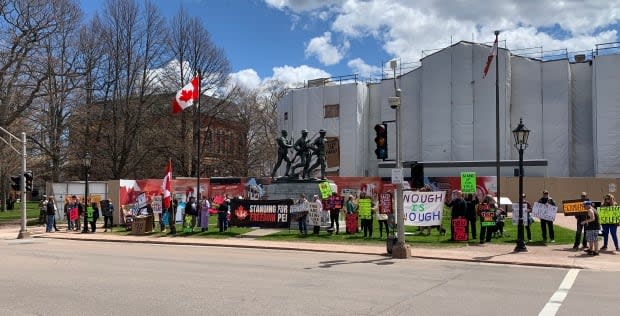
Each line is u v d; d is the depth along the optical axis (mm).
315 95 62469
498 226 22328
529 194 42375
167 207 27844
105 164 49281
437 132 54469
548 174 51781
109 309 9188
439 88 54594
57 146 43750
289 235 24750
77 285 11758
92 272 13930
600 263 15562
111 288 11344
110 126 49969
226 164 66062
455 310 9125
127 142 50250
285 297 10281
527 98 53031
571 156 52125
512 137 53031
